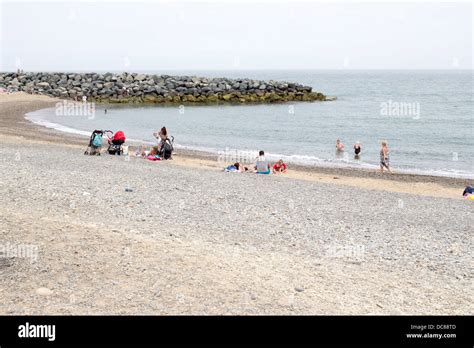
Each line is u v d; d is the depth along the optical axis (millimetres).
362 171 28953
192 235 11977
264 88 100188
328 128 54844
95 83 94812
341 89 159875
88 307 7316
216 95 92875
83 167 21641
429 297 9008
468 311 8422
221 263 9516
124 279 8297
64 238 9977
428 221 15367
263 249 11320
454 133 51500
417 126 58031
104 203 14695
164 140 29062
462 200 19750
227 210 15148
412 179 26578
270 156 34750
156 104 85062
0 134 37625
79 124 51531
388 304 8445
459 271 10711
